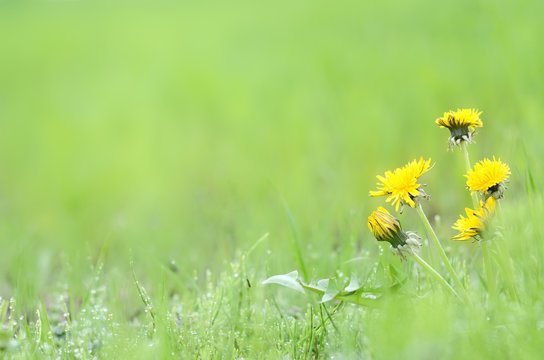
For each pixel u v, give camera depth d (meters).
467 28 16.23
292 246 6.63
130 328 5.23
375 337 4.16
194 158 14.14
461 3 17.42
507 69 12.45
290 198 9.88
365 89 15.02
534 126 9.44
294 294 6.02
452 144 4.66
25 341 4.85
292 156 12.71
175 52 23.50
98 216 11.72
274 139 13.84
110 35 28.98
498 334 4.03
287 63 18.81
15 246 9.03
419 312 4.25
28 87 23.20
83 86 21.98
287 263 6.56
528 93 10.99
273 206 9.40
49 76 24.31
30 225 11.27
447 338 3.92
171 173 13.57
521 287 5.03
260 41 22.08
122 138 16.45
